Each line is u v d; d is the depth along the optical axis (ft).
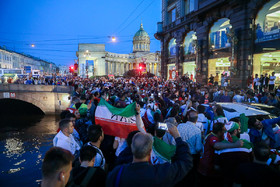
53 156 6.13
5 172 37.83
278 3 53.36
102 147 15.39
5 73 161.27
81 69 307.99
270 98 35.29
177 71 106.63
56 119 94.63
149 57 393.29
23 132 72.59
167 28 117.19
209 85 64.54
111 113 14.85
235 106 22.67
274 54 56.70
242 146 11.51
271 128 16.03
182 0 99.30
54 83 118.62
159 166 7.26
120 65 414.82
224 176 11.50
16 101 107.76
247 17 61.72
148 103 26.71
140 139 7.33
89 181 7.68
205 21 83.15
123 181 6.81
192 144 13.71
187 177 9.90
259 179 8.11
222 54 75.15
